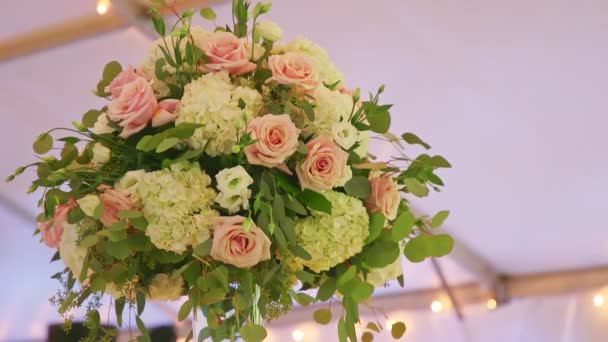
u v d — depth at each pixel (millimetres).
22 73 3980
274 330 6430
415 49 3717
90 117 1328
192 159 1172
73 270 1217
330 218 1188
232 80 1255
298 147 1173
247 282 1138
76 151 1281
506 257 5801
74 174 1211
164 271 1209
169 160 1146
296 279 1240
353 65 3863
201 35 1297
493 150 4391
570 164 4457
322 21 3600
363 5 3475
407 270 5895
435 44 3660
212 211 1140
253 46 1297
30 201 4824
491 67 3756
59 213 1254
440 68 3811
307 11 3541
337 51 3777
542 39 3547
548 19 3424
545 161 4453
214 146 1155
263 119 1161
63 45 3762
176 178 1134
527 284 6082
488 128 4207
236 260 1120
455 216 5117
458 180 4680
